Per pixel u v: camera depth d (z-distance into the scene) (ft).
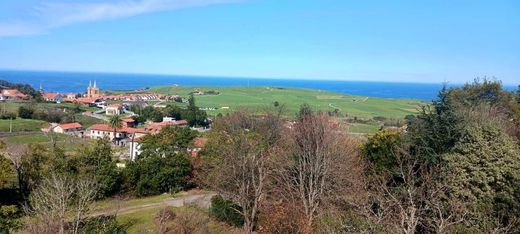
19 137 303.68
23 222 89.97
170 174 157.79
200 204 124.26
